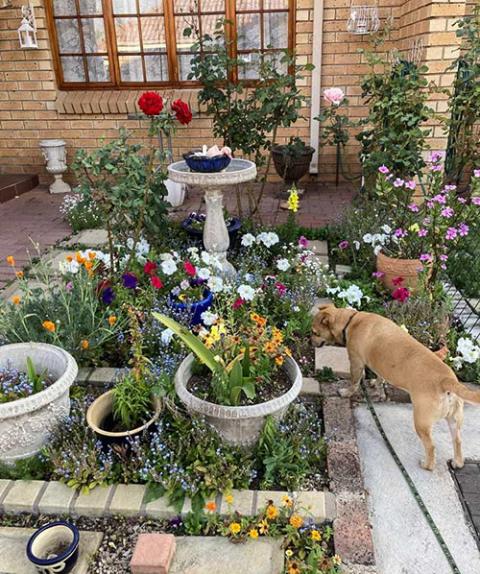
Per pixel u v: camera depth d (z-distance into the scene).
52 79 6.84
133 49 6.73
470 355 2.75
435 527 2.04
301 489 2.20
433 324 3.14
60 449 2.30
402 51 5.77
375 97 4.92
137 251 3.76
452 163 5.24
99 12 6.58
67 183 7.33
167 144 6.87
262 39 6.52
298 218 5.56
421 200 4.80
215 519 2.05
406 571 1.88
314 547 1.87
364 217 4.66
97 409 2.41
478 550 1.95
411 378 2.26
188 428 2.37
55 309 3.03
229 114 5.04
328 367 2.95
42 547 1.94
